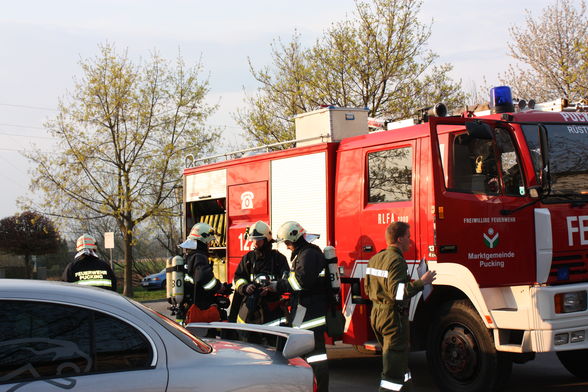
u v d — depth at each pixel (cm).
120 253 4259
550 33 2130
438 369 672
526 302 633
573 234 646
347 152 789
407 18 2170
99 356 320
